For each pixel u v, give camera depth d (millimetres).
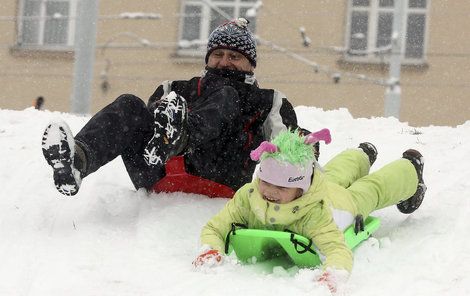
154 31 73312
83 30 42062
